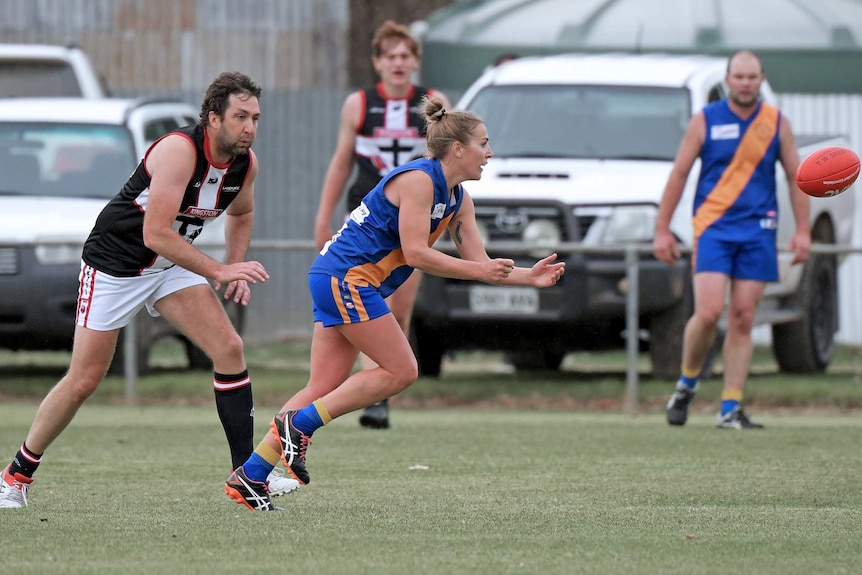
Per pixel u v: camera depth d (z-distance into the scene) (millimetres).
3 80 55156
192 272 21406
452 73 71812
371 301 21312
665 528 20094
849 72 67500
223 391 22406
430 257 20859
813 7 69875
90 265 21656
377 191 21297
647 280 40188
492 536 19406
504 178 41812
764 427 34688
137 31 73750
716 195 33344
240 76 21031
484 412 40344
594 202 40875
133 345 42250
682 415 35250
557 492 23859
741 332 34031
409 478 25719
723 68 46906
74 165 46281
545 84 45062
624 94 44312
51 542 18812
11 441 31328
